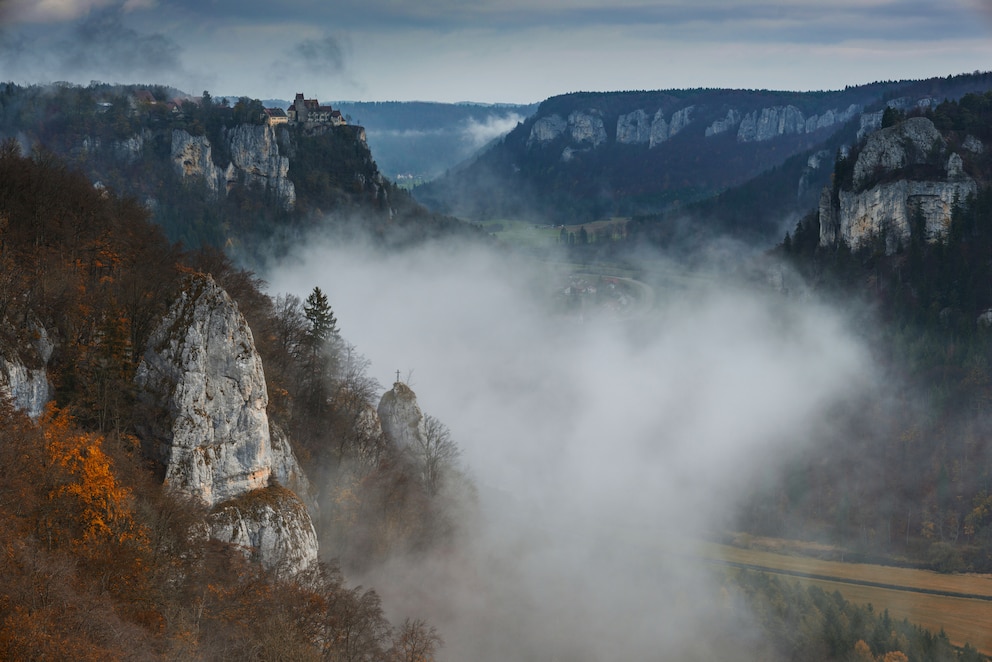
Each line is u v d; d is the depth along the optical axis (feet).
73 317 288.92
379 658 266.57
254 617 243.40
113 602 215.72
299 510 293.64
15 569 201.36
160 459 271.90
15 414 246.68
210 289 287.28
